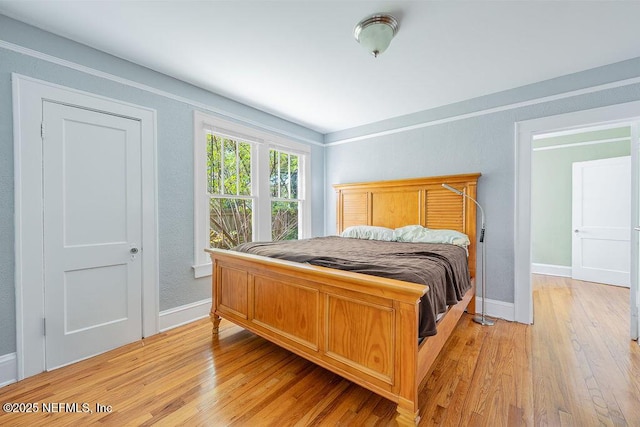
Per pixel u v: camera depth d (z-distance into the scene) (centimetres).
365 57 220
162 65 234
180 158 262
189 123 268
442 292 164
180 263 262
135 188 231
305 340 174
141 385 171
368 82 263
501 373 182
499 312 279
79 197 203
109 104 216
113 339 219
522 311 267
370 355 142
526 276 266
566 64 230
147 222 239
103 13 170
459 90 280
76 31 188
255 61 226
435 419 142
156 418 144
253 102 313
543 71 242
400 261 176
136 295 232
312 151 415
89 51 206
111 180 218
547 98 256
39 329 185
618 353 206
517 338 233
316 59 223
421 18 173
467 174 290
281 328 189
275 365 194
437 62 227
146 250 238
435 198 320
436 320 154
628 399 155
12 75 174
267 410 150
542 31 186
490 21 176
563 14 169
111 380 177
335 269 162
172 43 202
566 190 448
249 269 209
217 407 152
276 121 358
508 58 221
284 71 242
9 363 174
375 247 253
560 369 185
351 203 395
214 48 208
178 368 190
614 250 397
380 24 173
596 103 235
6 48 173
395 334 133
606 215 404
